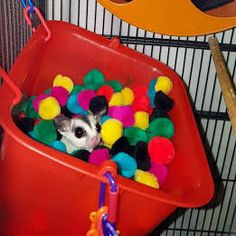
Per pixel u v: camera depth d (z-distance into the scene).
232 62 1.16
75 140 0.79
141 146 0.83
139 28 1.03
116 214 0.59
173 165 0.84
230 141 1.29
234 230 1.43
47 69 0.96
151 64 0.99
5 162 0.65
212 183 0.69
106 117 0.86
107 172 0.57
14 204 0.67
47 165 0.60
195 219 1.41
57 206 0.65
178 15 0.91
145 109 0.94
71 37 0.95
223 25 0.93
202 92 1.22
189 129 0.84
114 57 0.99
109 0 0.90
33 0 1.00
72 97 0.88
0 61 0.78
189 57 1.17
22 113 0.86
